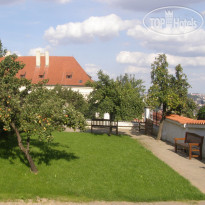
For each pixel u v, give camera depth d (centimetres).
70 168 905
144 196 674
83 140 1481
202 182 815
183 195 690
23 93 902
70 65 3809
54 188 711
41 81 938
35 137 1430
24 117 742
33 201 629
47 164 929
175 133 1483
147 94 1550
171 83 1570
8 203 612
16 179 762
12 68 946
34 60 3916
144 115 2153
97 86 1617
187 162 1070
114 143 1432
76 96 2275
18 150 1088
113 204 633
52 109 775
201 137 1114
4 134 1255
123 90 1583
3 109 717
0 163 889
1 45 1486
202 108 1605
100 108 1565
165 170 927
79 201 641
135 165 980
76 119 799
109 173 869
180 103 1514
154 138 1700
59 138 1512
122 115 1520
